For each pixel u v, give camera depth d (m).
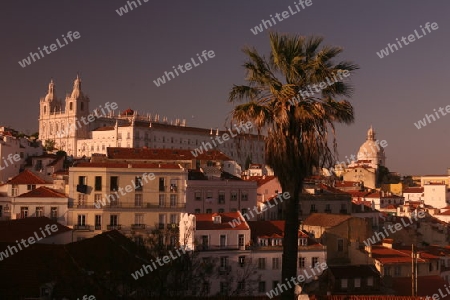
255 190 108.81
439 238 125.19
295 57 27.89
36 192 89.12
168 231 59.12
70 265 43.81
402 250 91.88
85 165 92.38
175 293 34.59
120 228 89.12
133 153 126.81
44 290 40.09
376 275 71.88
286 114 27.78
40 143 160.88
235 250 76.50
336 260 90.31
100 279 37.72
